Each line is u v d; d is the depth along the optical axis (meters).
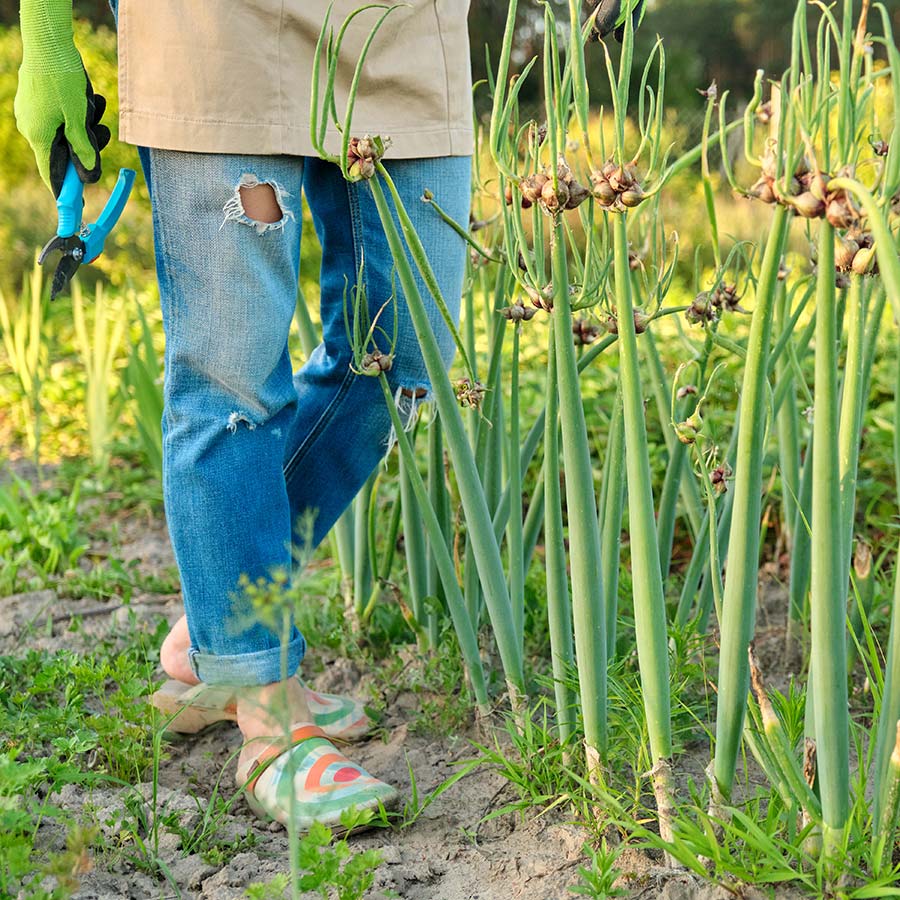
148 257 7.29
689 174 6.48
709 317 1.57
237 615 1.60
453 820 1.62
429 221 1.70
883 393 3.78
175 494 1.62
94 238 1.67
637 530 1.29
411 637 2.27
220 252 1.55
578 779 1.44
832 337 1.09
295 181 1.60
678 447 1.87
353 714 1.93
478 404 1.59
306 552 1.39
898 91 1.15
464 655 1.80
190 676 1.89
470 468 1.58
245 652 1.63
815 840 1.27
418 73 1.65
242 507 1.60
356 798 1.57
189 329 1.59
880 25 9.55
